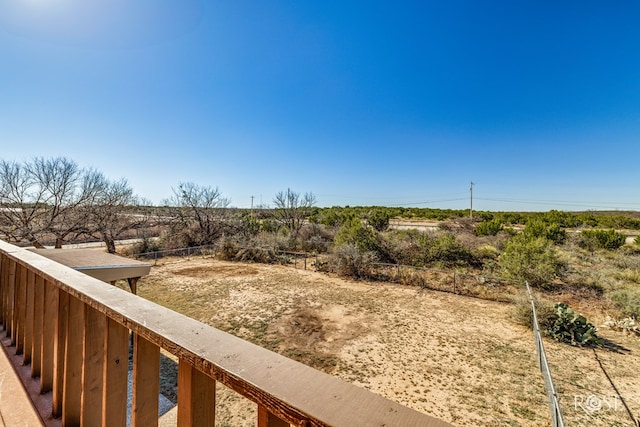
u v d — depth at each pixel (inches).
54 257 178.9
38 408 50.6
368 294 343.9
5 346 73.4
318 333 238.1
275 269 471.8
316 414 17.1
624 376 176.9
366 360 195.5
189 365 25.1
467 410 146.4
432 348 212.7
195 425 25.6
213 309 290.5
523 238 474.6
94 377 41.3
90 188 581.9
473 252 466.9
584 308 287.1
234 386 21.2
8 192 483.5
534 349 211.8
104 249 633.6
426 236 494.3
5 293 82.5
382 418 16.6
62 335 47.8
